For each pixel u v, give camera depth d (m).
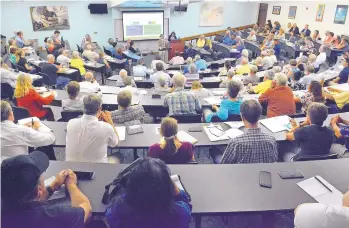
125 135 2.70
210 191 1.78
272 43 9.59
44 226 1.19
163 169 1.14
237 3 13.19
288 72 5.00
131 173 1.15
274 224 2.22
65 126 2.89
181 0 10.52
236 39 10.06
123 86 5.20
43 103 3.71
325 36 9.52
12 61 6.69
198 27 12.71
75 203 1.54
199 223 2.32
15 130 2.18
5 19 9.61
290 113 3.36
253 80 5.29
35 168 1.21
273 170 2.00
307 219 1.24
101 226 1.58
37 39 10.13
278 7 12.73
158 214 1.12
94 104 2.19
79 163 2.03
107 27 10.96
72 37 10.66
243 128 2.86
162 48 10.11
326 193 1.75
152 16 10.95
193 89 4.18
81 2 10.35
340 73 5.32
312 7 10.84
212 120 3.21
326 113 2.29
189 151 2.11
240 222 2.50
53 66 5.88
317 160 2.13
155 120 4.06
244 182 1.87
